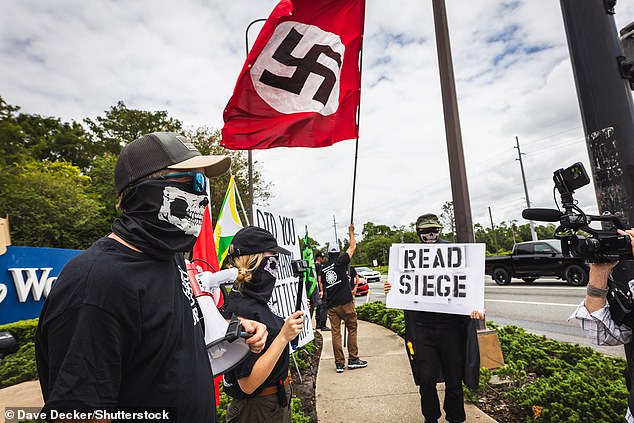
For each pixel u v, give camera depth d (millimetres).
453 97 4820
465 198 4645
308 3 4387
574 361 4293
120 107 34656
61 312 946
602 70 2289
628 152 2207
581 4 2367
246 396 1933
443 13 4980
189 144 1375
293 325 1723
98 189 21859
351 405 3799
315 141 4480
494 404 3439
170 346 1090
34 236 12734
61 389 883
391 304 3307
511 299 11547
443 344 3066
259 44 4184
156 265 1160
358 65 4672
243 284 2021
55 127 25359
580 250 1675
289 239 4129
